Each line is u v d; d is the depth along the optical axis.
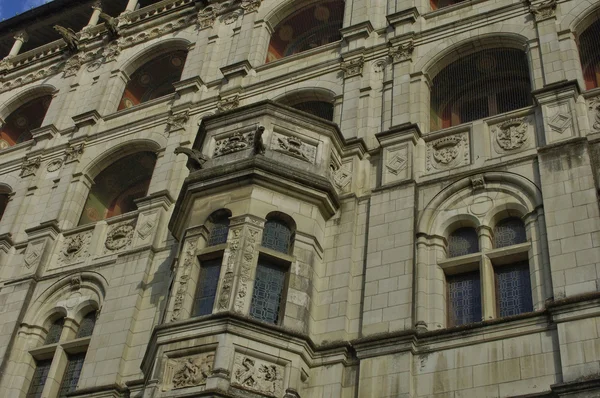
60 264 26.55
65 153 30.75
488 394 16.72
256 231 20.14
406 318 18.67
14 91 36.53
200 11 33.19
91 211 29.72
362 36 27.09
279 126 22.50
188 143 27.59
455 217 20.47
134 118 30.53
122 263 24.55
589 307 16.58
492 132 21.83
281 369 18.06
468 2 25.88
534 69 22.66
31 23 39.16
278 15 31.16
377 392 17.61
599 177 19.17
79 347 23.98
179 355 18.23
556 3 23.95
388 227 20.78
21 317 25.28
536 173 19.98
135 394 20.66
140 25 34.69
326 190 21.31
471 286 19.59
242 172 21.08
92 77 34.06
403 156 22.22
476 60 24.95
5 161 32.84
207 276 20.06
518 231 19.81
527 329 17.17
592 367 15.84
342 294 19.94
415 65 25.06
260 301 19.27
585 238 17.92
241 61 28.89
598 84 24.25
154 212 25.59
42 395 23.14
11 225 29.05
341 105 25.38
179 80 31.56
